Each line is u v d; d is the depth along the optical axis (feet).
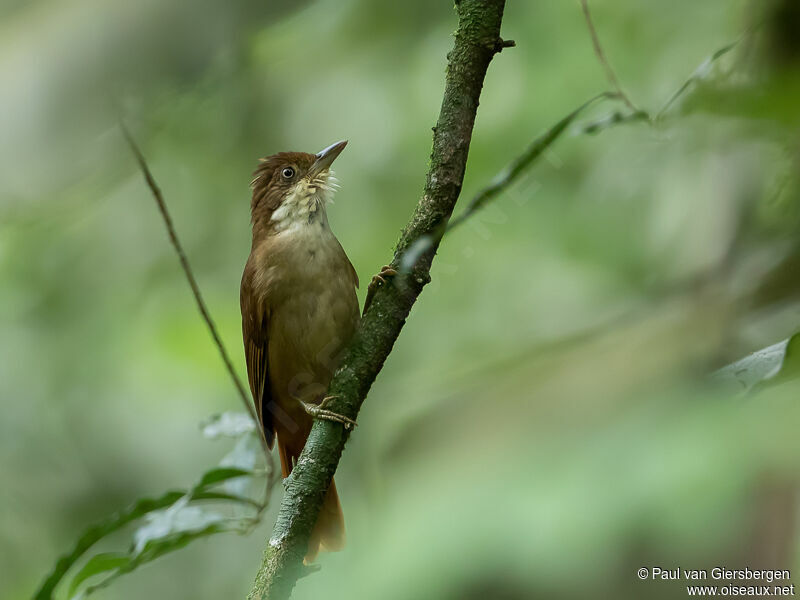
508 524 10.84
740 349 13.58
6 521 41.14
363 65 39.75
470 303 38.93
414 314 39.70
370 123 40.34
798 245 15.38
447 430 13.00
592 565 10.29
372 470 21.36
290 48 38.83
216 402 43.45
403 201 40.47
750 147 21.18
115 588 40.88
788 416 9.86
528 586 11.17
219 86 35.65
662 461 10.00
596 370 12.16
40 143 16.69
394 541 12.11
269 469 20.01
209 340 43.65
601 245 36.29
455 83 17.94
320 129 40.52
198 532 19.60
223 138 39.60
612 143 36.27
